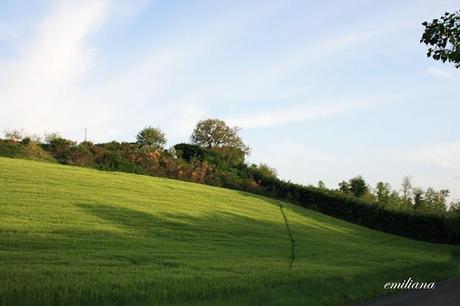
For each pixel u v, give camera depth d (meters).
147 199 41.53
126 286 15.58
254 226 38.53
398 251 38.97
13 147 54.25
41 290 13.98
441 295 18.77
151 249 24.91
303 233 40.03
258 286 17.22
